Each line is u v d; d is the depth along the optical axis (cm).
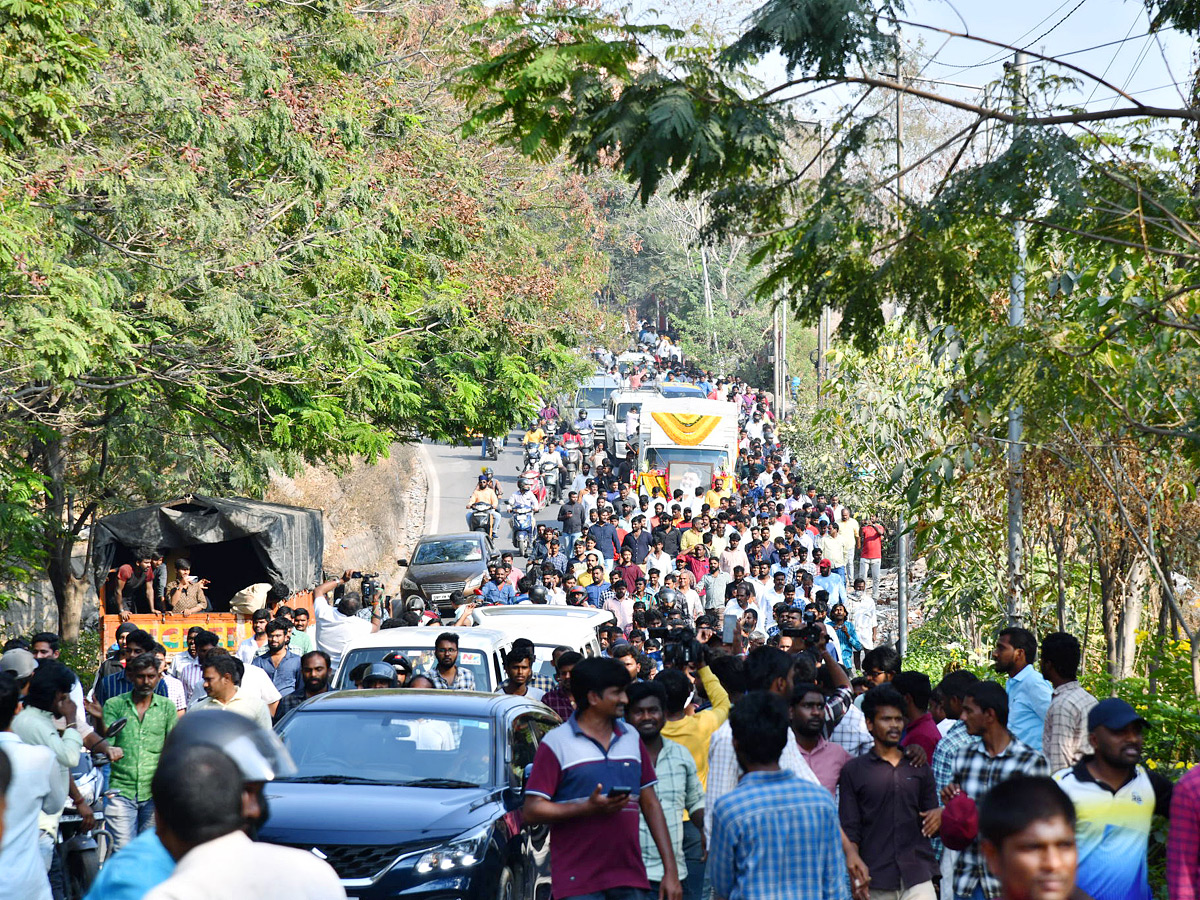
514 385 4209
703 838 1172
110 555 3322
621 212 12875
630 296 14175
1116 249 1138
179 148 2334
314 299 2894
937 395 2558
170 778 471
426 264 3944
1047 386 1188
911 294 1081
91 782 1525
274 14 3362
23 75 1741
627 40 911
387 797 1313
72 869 1468
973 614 2506
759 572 3331
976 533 2089
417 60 4306
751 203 1038
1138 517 1608
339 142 3098
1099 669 1975
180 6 2539
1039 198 990
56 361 1902
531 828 1420
